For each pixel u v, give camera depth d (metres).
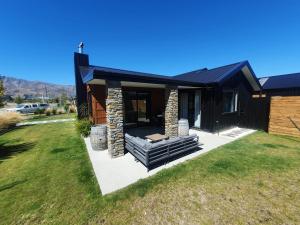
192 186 3.58
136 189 3.52
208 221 2.61
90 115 9.86
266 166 4.46
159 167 4.58
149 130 9.64
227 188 3.47
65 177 4.16
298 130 7.41
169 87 6.92
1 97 10.64
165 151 4.71
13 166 5.05
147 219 2.69
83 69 9.42
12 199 3.31
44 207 3.05
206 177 3.94
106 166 4.70
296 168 4.31
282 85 12.09
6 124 13.62
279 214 2.71
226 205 2.96
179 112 10.52
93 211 2.91
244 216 2.69
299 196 3.17
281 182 3.66
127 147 5.72
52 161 5.27
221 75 8.06
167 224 2.58
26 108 28.58
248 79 10.30
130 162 4.98
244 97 10.27
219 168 4.39
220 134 8.27
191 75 11.49
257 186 3.52
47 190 3.60
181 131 7.41
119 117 5.36
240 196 3.20
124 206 3.01
